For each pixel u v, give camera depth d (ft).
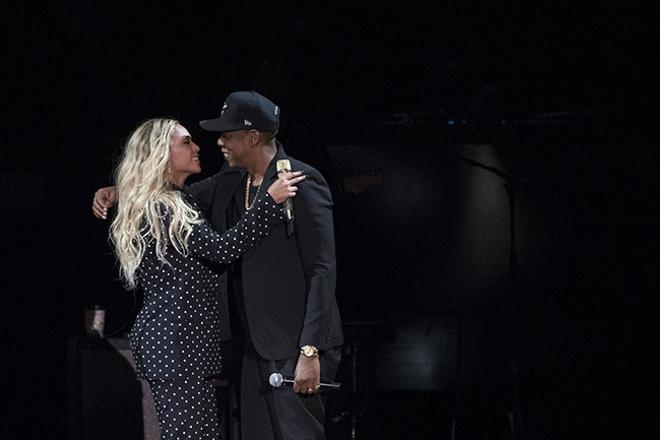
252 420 28.04
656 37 73.31
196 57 66.33
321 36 81.05
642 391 43.11
